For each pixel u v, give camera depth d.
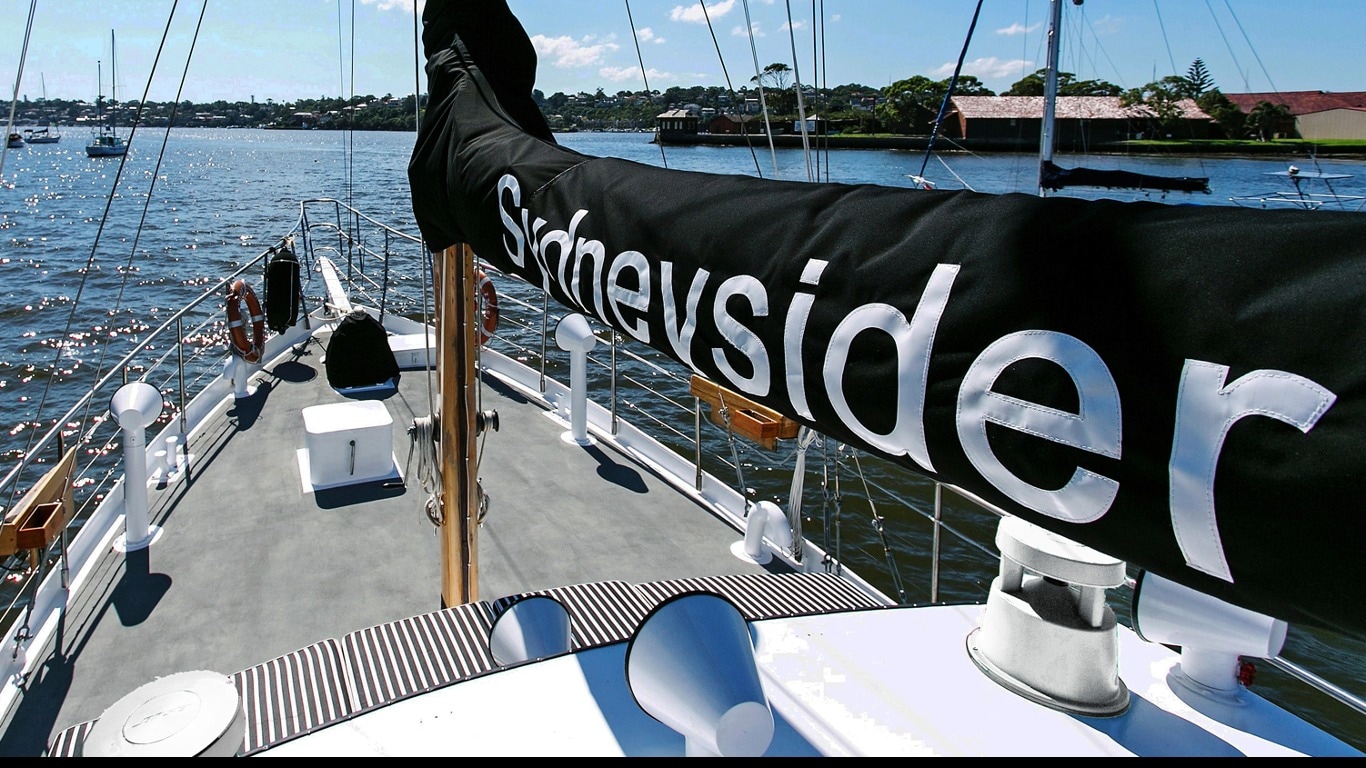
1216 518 0.67
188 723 1.44
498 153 1.75
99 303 17.00
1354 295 0.62
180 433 5.74
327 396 6.80
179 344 5.70
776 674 1.88
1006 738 1.68
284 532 4.56
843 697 1.80
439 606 3.93
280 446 5.75
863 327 0.94
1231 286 0.68
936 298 0.87
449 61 2.09
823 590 2.79
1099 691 1.76
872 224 0.98
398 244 20.45
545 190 1.57
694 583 2.80
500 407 6.66
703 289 1.16
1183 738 1.68
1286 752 1.63
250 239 27.33
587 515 4.88
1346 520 0.59
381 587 4.07
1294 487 0.62
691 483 5.34
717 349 1.14
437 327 2.63
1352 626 0.62
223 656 3.54
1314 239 0.67
